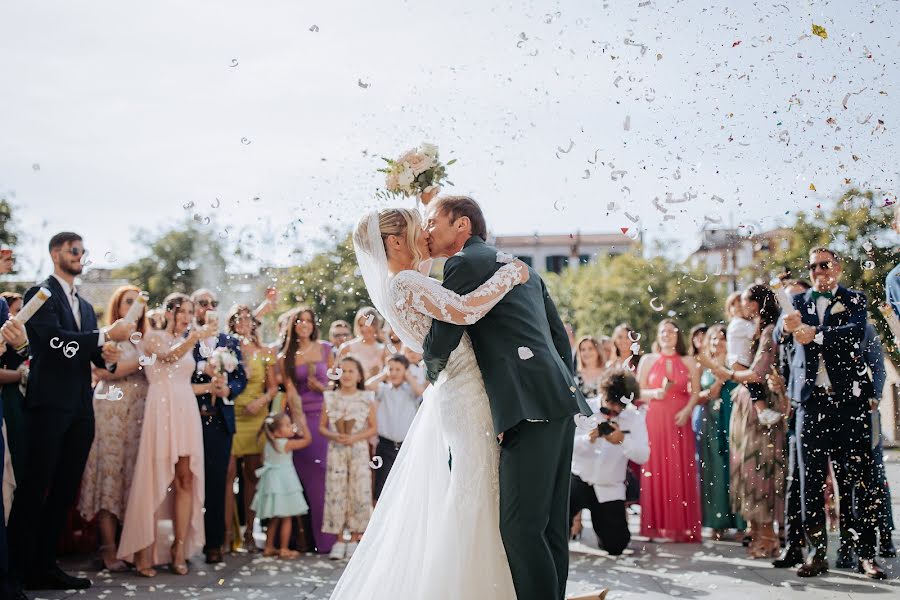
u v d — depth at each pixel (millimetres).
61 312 4793
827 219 5281
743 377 5551
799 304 4973
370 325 6809
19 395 5109
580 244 37781
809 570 4773
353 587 3221
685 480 6223
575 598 3639
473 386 3057
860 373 4785
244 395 6141
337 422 5949
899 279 4699
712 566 5184
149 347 5234
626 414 5711
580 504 5715
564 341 3342
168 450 5164
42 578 4680
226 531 6059
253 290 6027
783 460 5508
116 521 5516
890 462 7004
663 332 6453
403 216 3314
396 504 3236
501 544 2984
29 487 4562
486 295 2973
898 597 4203
